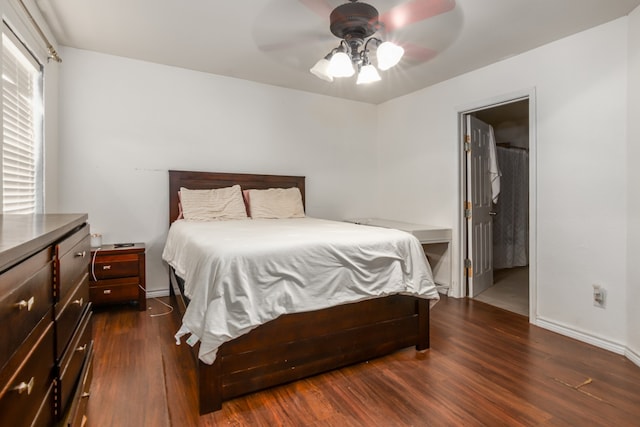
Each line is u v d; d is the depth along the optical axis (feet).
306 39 9.04
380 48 6.47
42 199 8.31
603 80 7.78
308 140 13.75
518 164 16.92
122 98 10.50
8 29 6.35
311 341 6.24
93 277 9.34
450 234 11.79
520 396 5.78
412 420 5.16
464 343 7.97
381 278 6.83
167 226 11.27
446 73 11.18
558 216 8.66
